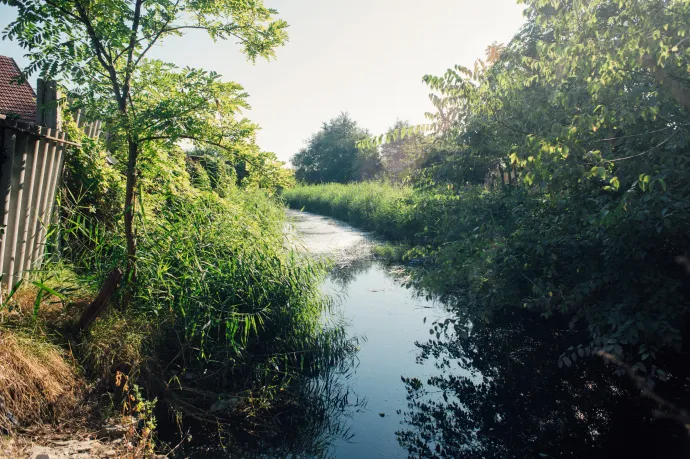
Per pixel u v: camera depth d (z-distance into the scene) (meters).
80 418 3.29
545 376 4.96
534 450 3.74
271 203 10.73
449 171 6.48
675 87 3.68
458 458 3.62
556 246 5.04
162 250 4.72
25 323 3.68
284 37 4.33
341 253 12.07
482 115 5.84
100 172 5.60
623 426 4.01
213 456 3.47
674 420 4.02
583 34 4.25
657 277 4.01
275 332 5.11
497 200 6.09
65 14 3.69
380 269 10.27
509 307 6.71
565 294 5.11
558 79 4.96
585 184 4.47
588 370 5.03
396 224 14.22
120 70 3.88
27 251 4.23
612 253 4.24
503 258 5.29
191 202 5.80
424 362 5.37
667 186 4.02
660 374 3.74
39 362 3.33
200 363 4.27
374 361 5.38
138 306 4.48
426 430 4.02
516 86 5.43
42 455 2.76
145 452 3.17
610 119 3.82
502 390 4.73
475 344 5.86
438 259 6.11
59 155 4.76
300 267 5.91
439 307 7.43
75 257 5.25
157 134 4.03
